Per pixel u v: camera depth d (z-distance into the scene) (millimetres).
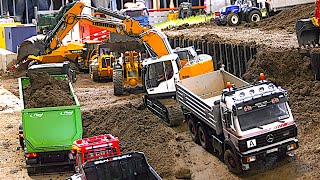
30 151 15375
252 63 20469
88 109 21062
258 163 14617
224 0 42438
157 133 17922
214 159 15586
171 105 18688
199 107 15969
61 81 19578
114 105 21469
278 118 14008
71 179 12570
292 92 18016
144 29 23672
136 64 24406
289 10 31875
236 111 13758
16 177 15484
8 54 35000
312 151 14523
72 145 14906
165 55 21344
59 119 15766
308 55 18891
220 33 29062
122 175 12375
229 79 17906
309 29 19312
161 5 51625
